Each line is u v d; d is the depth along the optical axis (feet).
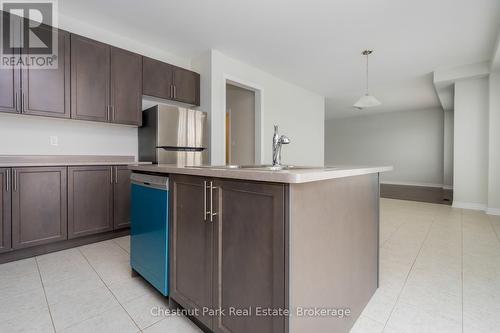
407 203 16.87
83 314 4.80
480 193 14.84
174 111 10.50
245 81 13.55
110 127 10.44
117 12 8.93
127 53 9.78
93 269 6.73
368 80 16.67
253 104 14.99
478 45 11.48
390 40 10.97
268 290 3.22
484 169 14.64
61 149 9.20
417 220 12.20
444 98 19.36
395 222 11.82
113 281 6.08
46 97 7.93
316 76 15.74
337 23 9.61
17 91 7.43
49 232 7.70
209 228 4.01
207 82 12.01
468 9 8.66
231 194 3.68
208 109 11.93
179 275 4.66
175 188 4.70
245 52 12.25
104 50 9.18
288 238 2.97
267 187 3.18
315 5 8.49
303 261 3.21
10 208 7.04
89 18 9.31
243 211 3.51
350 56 12.73
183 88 11.64
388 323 4.59
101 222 8.79
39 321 4.58
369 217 5.36
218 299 3.90
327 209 3.74
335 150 34.01
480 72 13.70
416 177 27.78
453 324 4.54
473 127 14.89
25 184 7.28
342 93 20.04
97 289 5.72
